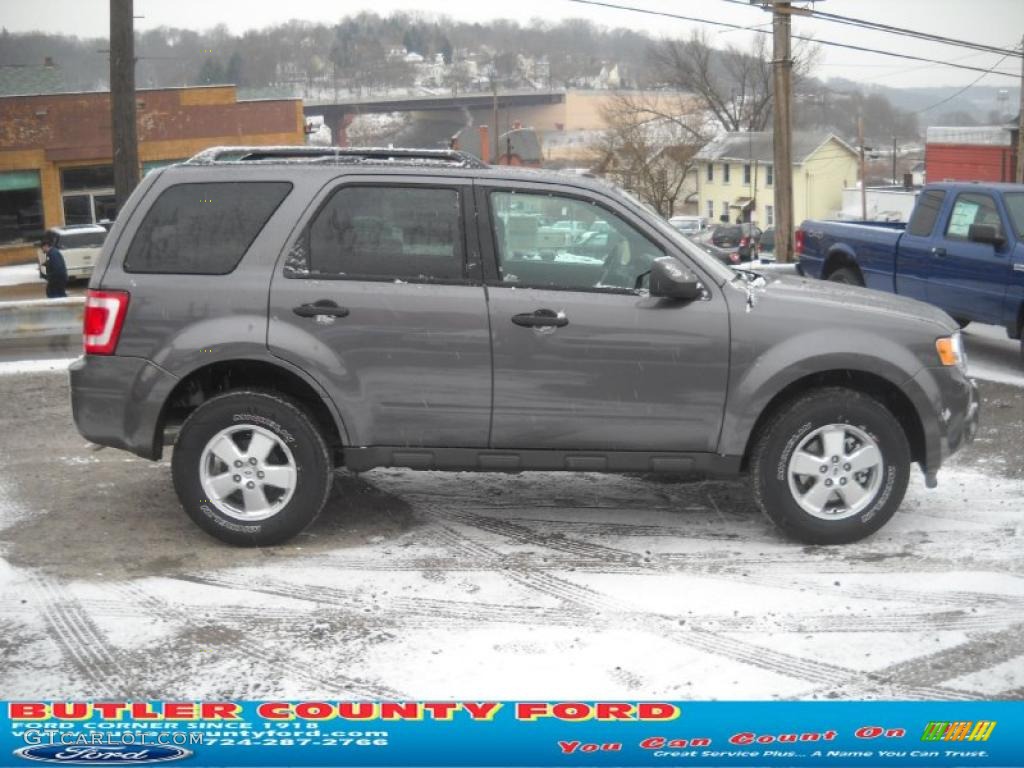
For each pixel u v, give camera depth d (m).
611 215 5.61
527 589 5.21
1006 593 5.15
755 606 5.00
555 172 5.74
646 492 6.82
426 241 5.60
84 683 4.29
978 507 6.46
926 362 5.68
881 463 5.66
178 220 5.62
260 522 5.65
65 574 5.42
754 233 53.75
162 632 4.76
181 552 5.71
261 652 4.55
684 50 85.19
